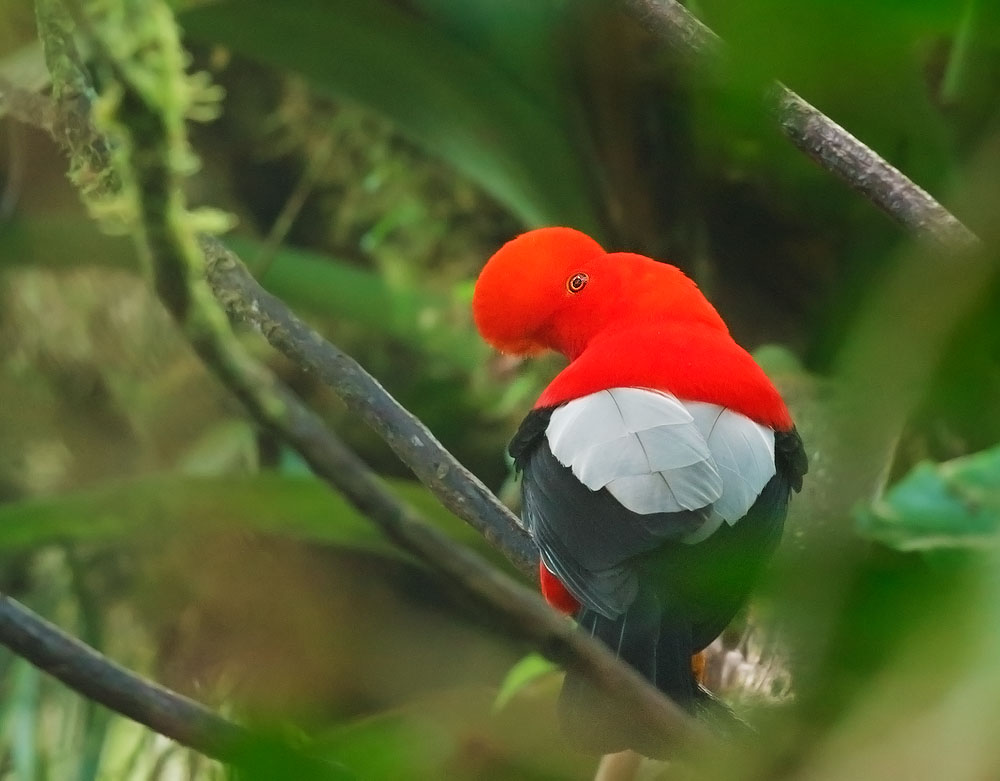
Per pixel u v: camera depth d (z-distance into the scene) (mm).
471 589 2381
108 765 7633
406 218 10672
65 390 10570
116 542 8805
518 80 8055
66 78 4176
